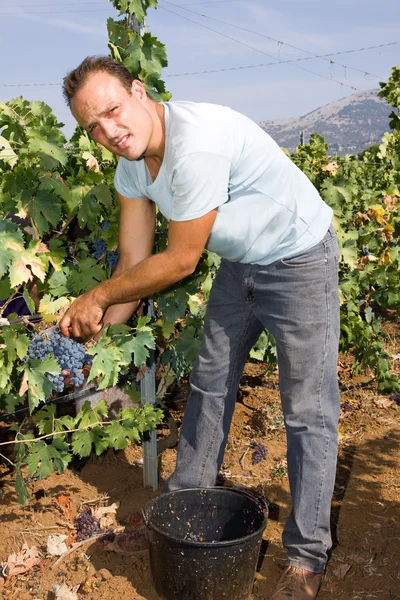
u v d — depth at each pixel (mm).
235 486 3635
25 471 3740
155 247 3533
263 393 5039
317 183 5730
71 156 3475
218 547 2469
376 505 3445
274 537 3166
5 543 3105
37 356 2879
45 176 3133
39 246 2977
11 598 2738
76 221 3576
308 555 2635
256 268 2617
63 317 2816
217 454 2951
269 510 3408
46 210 3086
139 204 2795
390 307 7555
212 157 2258
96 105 2244
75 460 3896
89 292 2723
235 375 2912
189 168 2250
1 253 2742
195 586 2527
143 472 3648
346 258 5359
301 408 2643
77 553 3027
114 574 2883
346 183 5590
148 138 2346
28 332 3090
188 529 2852
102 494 3568
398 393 5121
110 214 3461
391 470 3850
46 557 3000
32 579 2854
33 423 3826
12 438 4098
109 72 2270
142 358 3004
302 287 2539
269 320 2648
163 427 4410
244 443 4191
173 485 2941
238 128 2371
